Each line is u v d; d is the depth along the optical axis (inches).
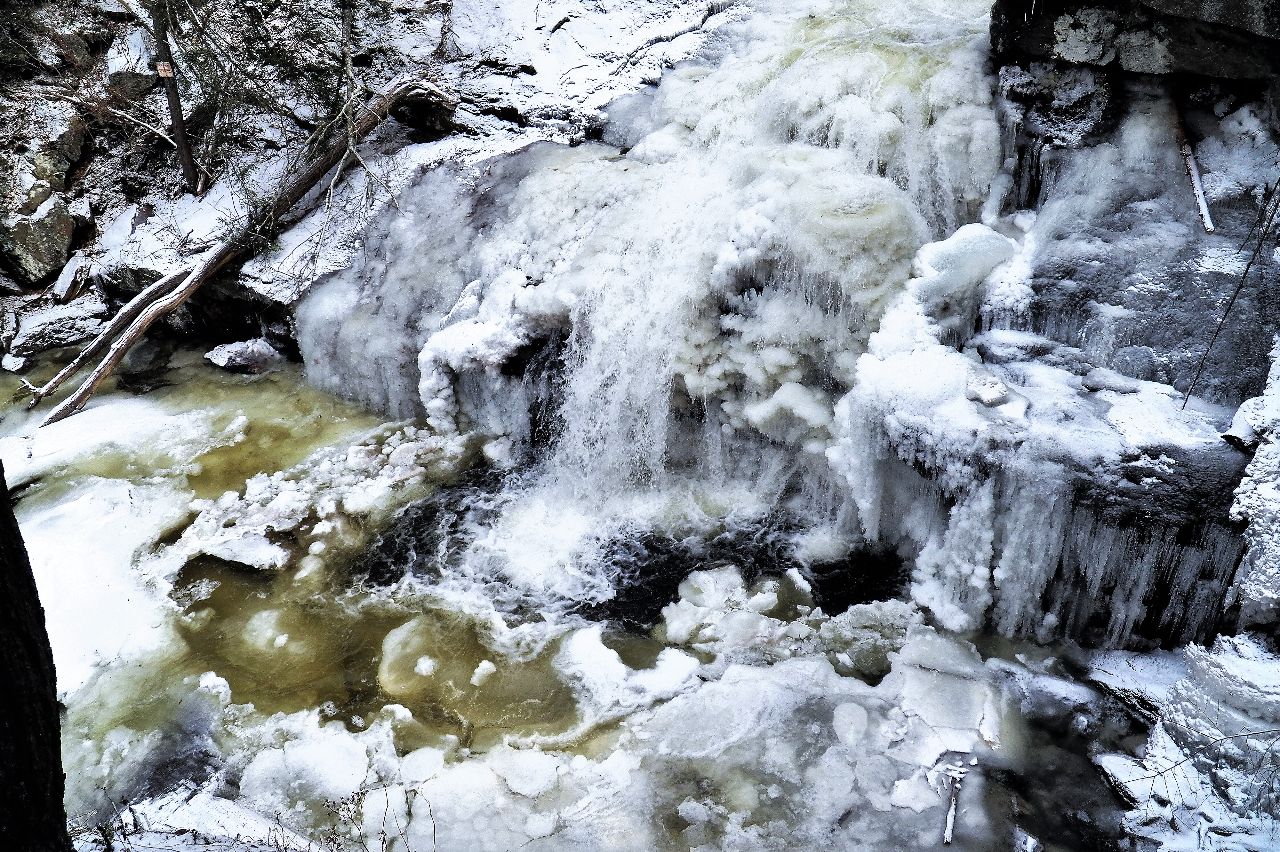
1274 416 184.2
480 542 264.7
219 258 343.9
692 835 184.2
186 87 404.2
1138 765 184.2
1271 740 164.1
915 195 276.1
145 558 268.1
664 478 280.2
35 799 95.0
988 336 239.1
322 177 370.6
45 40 404.5
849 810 186.4
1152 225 238.1
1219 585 194.4
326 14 401.1
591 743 206.4
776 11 368.8
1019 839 178.7
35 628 91.2
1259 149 240.2
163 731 217.2
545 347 295.7
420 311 324.5
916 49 304.3
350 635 240.2
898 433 221.0
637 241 286.7
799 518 264.1
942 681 209.6
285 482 293.4
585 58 384.8
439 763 203.3
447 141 367.9
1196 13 230.5
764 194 273.1
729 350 269.0
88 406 337.1
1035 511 204.4
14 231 374.9
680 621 234.4
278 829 184.1
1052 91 263.4
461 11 409.1
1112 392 216.5
